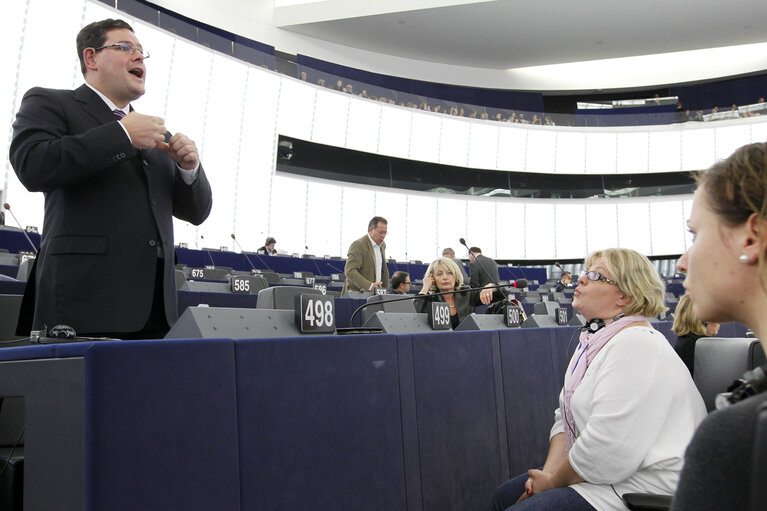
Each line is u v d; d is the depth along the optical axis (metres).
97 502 0.91
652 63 18.23
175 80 11.51
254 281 4.64
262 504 1.16
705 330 2.47
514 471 2.02
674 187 16.95
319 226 14.16
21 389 1.03
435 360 1.74
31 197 8.78
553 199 17.00
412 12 14.35
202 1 13.42
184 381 1.06
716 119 16.73
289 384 1.26
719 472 0.40
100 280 1.50
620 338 1.45
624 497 1.21
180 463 1.03
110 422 0.95
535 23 15.05
